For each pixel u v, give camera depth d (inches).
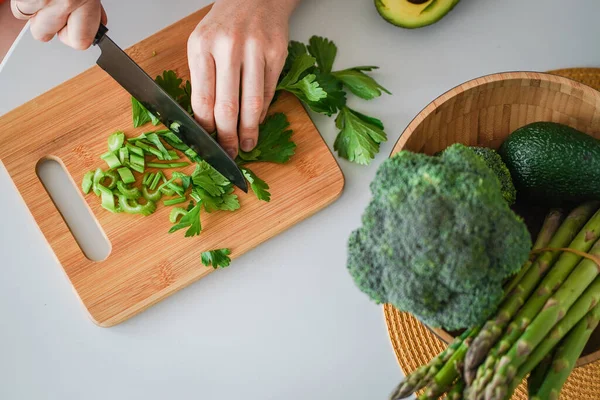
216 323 49.0
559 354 35.1
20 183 51.7
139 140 51.8
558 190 39.3
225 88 47.3
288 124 51.4
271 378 47.7
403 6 50.5
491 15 53.9
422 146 41.9
